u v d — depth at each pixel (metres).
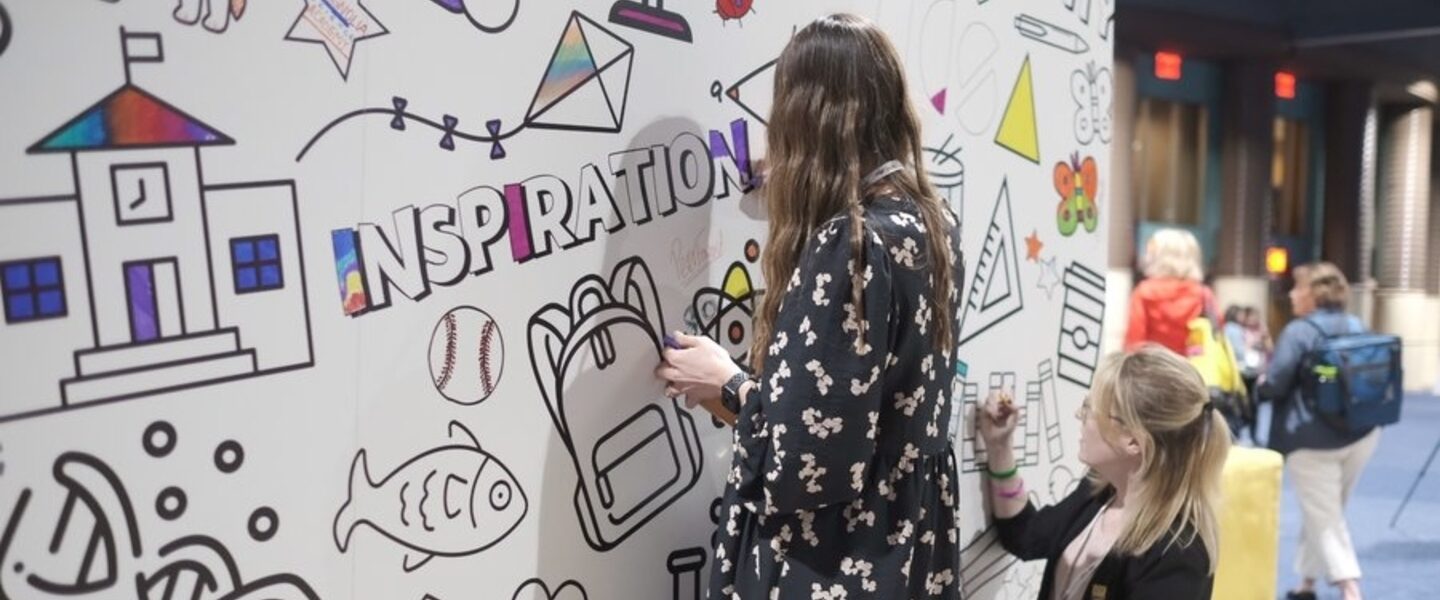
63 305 1.25
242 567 1.40
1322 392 4.59
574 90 1.70
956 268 1.76
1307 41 10.84
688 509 1.91
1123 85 9.59
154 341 1.32
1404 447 9.18
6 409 1.22
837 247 1.54
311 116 1.43
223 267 1.37
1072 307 2.62
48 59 1.23
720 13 1.89
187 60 1.33
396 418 1.53
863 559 1.61
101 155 1.27
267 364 1.41
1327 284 4.75
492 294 1.62
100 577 1.29
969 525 2.35
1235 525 3.18
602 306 1.75
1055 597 2.28
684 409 1.89
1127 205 9.61
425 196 1.54
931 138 2.21
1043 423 2.54
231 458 1.39
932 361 1.66
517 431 1.66
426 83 1.54
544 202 1.67
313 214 1.44
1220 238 11.20
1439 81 13.48
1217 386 5.26
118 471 1.30
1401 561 5.54
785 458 1.52
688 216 1.86
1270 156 11.19
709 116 1.89
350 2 1.46
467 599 1.62
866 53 1.63
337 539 1.49
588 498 1.76
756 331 1.73
